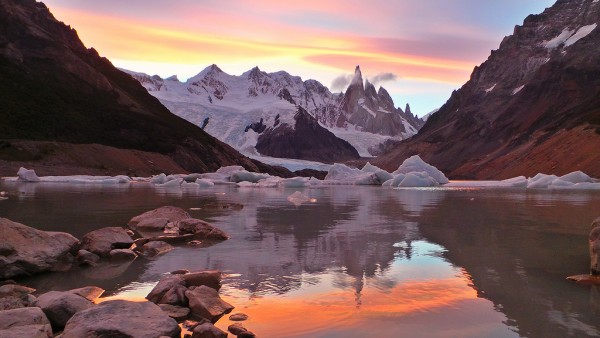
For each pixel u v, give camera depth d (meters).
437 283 8.40
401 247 12.14
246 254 11.27
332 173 81.25
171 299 7.19
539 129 153.75
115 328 5.74
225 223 17.48
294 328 6.19
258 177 78.44
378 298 7.50
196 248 12.15
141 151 107.25
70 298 6.73
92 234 11.60
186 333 6.10
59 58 133.25
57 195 33.00
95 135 106.88
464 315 6.65
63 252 10.09
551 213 21.88
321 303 7.25
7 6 133.12
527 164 128.62
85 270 9.70
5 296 7.63
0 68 110.31
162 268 9.84
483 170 152.25
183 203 27.50
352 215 20.62
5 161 74.25
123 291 8.12
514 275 9.02
